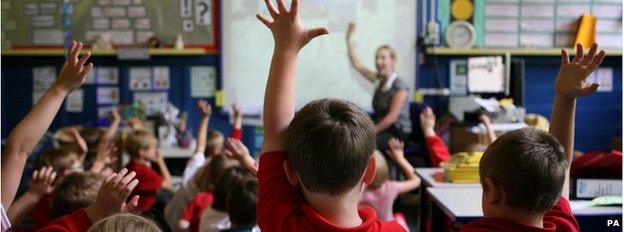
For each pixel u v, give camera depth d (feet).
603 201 6.90
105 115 18.66
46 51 18.30
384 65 16.39
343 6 18.37
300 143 3.78
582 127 19.27
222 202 8.25
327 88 18.60
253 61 18.66
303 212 3.86
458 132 13.29
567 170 4.50
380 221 4.03
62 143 12.62
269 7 4.33
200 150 11.73
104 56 18.54
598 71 19.08
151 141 11.76
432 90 18.56
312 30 4.34
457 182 8.23
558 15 18.78
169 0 18.39
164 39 18.51
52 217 6.65
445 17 18.52
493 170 4.36
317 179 3.76
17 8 18.29
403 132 16.52
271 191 3.98
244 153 7.75
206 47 18.60
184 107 18.78
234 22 18.51
